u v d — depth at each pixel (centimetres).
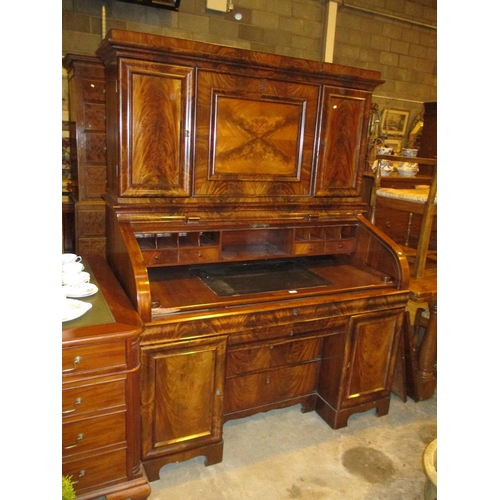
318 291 201
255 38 367
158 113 172
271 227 206
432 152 421
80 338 136
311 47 394
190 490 179
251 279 212
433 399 257
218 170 190
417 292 229
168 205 182
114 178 182
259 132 196
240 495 177
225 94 183
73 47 312
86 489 153
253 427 223
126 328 145
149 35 161
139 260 164
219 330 175
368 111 220
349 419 233
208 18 345
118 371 146
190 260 192
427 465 112
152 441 175
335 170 220
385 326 220
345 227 245
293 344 221
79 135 286
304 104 203
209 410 184
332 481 188
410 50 447
